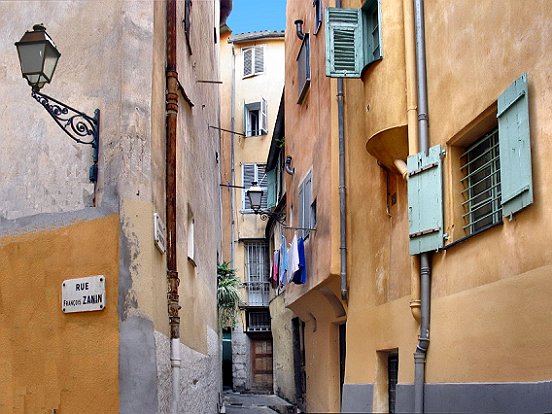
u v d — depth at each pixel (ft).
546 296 19.26
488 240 22.99
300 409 64.59
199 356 34.96
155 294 22.91
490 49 23.17
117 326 21.88
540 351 19.49
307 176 48.03
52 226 23.45
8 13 26.25
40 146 24.52
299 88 52.29
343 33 33.94
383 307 33.35
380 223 34.14
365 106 31.68
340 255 39.63
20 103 25.17
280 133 68.44
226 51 102.53
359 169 37.83
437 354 26.53
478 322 23.38
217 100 67.87
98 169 23.24
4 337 23.41
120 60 23.66
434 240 26.63
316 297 47.01
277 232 75.51
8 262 24.00
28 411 22.56
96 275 22.36
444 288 26.27
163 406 23.27
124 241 22.29
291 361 72.54
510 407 20.84
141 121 23.39
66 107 22.27
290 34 58.08
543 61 19.79
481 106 23.75
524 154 20.34
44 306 23.07
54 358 22.49
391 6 30.45
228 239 96.02
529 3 20.66
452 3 26.35
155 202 23.94
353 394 36.76
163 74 26.50
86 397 21.81
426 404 26.81
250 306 93.81
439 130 27.27
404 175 29.73
